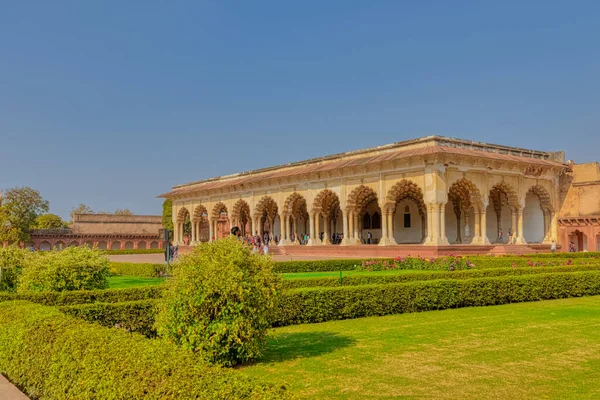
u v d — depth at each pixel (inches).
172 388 144.5
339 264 792.3
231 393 136.1
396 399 204.7
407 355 275.0
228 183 1544.0
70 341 199.5
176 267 266.2
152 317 334.0
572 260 716.0
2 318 272.2
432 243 954.7
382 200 1071.0
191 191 1674.5
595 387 218.1
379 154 1117.7
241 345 252.8
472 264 693.9
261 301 261.1
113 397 159.9
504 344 298.7
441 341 308.3
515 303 476.7
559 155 1234.6
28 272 412.5
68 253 427.8
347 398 205.9
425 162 975.0
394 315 409.7
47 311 266.1
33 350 222.5
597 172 1173.7
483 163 1035.3
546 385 221.1
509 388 217.5
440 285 439.5
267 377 236.1
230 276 254.4
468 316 400.5
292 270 746.8
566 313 409.1
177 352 174.9
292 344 304.5
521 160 1080.8
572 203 1195.9
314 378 233.6
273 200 1391.5
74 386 183.2
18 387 241.0
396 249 1015.0
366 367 251.8
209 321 253.4
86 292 373.7
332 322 379.6
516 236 1115.3
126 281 672.4
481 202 1028.5
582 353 275.9
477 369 246.7
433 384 223.8
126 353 175.3
